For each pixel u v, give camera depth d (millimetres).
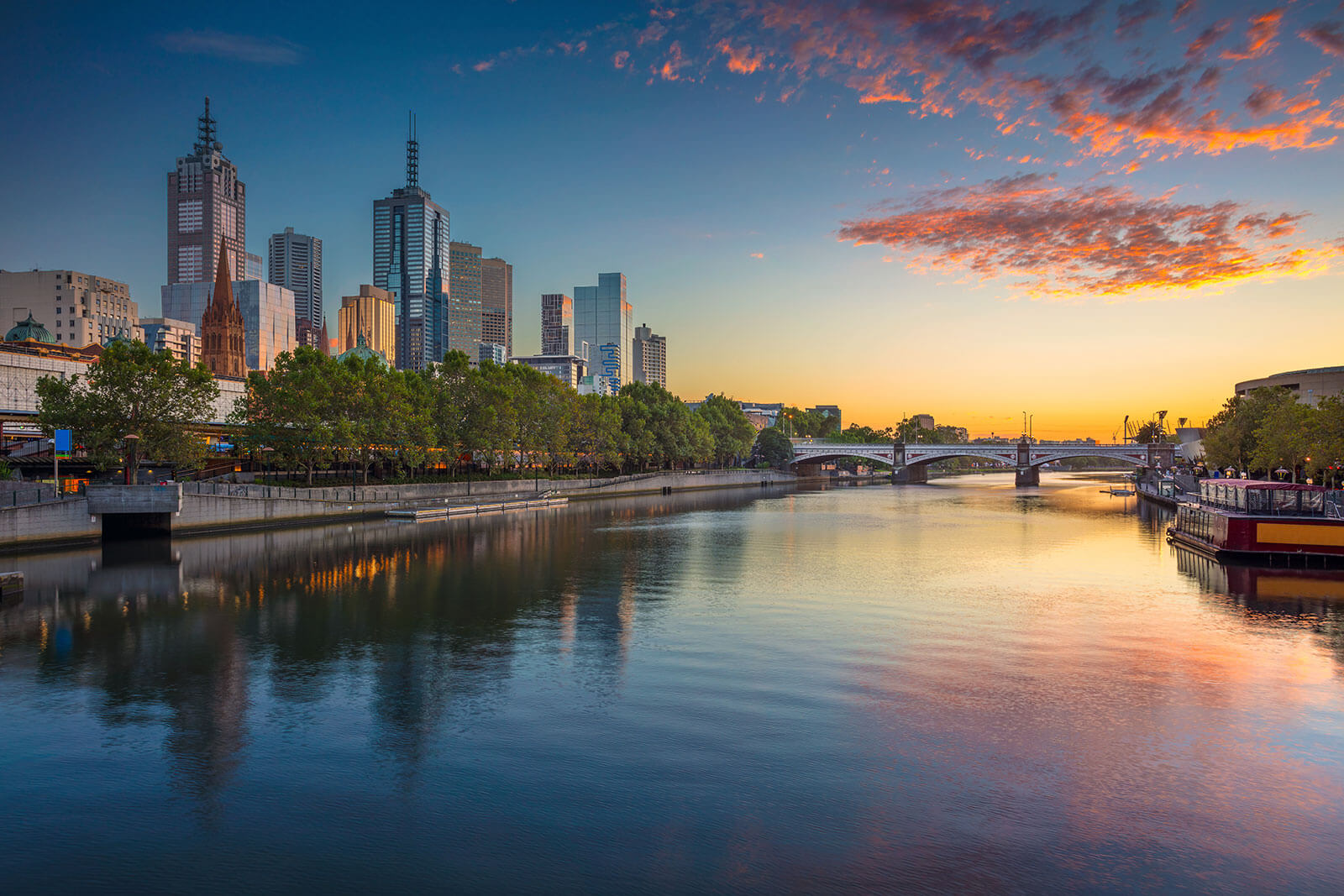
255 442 99062
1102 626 43062
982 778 23656
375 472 127562
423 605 48375
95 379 79562
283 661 35781
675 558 69688
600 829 20562
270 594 51656
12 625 42688
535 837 20172
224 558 67812
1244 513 67688
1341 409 92125
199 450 84812
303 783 23203
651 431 192875
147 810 21703
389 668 34594
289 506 92250
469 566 64375
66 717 28625
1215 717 28781
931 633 41406
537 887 18047
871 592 53375
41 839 20203
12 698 30719
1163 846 19859
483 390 134000
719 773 23906
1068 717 28734
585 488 161250
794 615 45875
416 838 20156
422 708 29547
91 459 83000
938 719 28438
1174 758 25156
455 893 17875
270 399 99938
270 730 27375
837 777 23625
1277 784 23344
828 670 34469
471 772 23938
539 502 130125
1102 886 18141
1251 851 19719
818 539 86312
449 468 135625
